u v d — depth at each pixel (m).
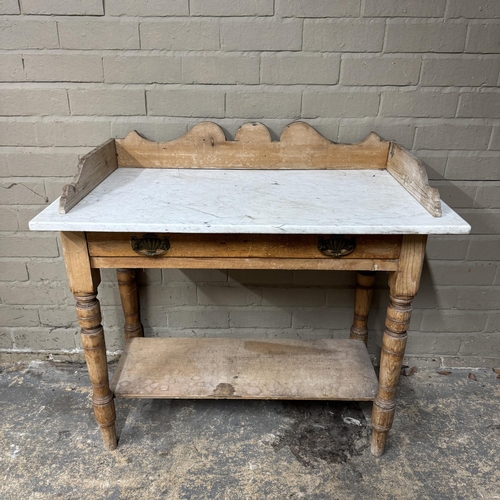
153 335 2.02
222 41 1.57
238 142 1.65
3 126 1.67
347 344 1.78
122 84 1.62
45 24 1.54
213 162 1.68
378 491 1.43
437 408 1.78
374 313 1.96
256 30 1.56
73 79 1.61
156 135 1.69
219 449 1.59
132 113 1.66
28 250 1.84
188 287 1.91
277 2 1.52
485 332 1.97
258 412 1.75
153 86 1.63
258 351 1.74
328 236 1.25
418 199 1.34
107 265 1.31
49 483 1.45
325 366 1.66
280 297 1.93
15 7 1.52
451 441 1.62
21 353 2.02
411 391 1.87
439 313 1.94
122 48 1.58
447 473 1.50
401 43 1.57
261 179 1.57
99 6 1.52
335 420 1.72
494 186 1.74
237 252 1.28
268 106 1.66
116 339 2.01
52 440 1.61
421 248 1.26
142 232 1.25
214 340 1.81
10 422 1.69
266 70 1.61
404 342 1.39
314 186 1.49
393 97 1.64
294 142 1.65
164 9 1.53
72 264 1.29
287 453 1.57
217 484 1.45
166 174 1.61
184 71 1.61
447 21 1.54
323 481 1.47
